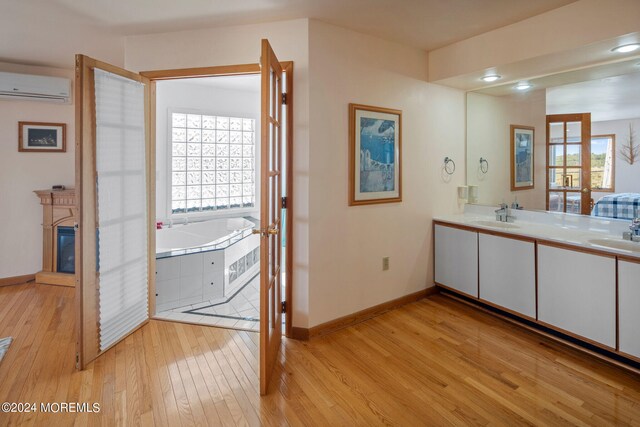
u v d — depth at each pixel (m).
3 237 3.96
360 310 3.08
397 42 3.15
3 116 3.89
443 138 3.59
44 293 3.73
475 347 2.61
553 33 2.52
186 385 2.14
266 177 2.03
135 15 2.57
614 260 2.23
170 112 4.44
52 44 3.18
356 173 2.97
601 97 2.81
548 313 2.63
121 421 1.82
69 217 4.01
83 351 2.30
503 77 3.21
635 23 2.15
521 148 3.33
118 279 2.64
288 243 2.73
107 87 2.48
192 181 4.70
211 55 2.79
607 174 2.80
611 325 2.26
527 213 3.32
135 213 2.81
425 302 3.47
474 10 2.52
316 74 2.69
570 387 2.13
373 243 3.14
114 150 2.56
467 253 3.26
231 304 3.46
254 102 5.08
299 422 1.83
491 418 1.86
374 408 1.94
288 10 2.51
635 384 2.15
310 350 2.58
